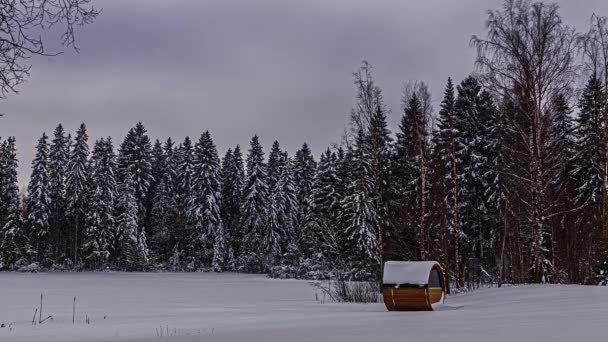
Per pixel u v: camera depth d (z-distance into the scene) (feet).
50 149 212.64
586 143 98.99
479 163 114.32
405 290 45.57
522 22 72.69
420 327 26.84
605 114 78.64
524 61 72.43
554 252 81.15
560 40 72.38
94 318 49.60
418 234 76.48
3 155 199.21
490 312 37.19
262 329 31.01
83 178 209.36
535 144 71.51
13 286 109.19
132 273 196.54
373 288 73.20
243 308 59.36
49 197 207.21
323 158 167.22
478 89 121.80
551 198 80.64
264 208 218.38
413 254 77.10
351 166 122.31
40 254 208.44
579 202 97.19
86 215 208.03
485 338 20.98
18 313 56.18
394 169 102.47
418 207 78.33
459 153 114.42
